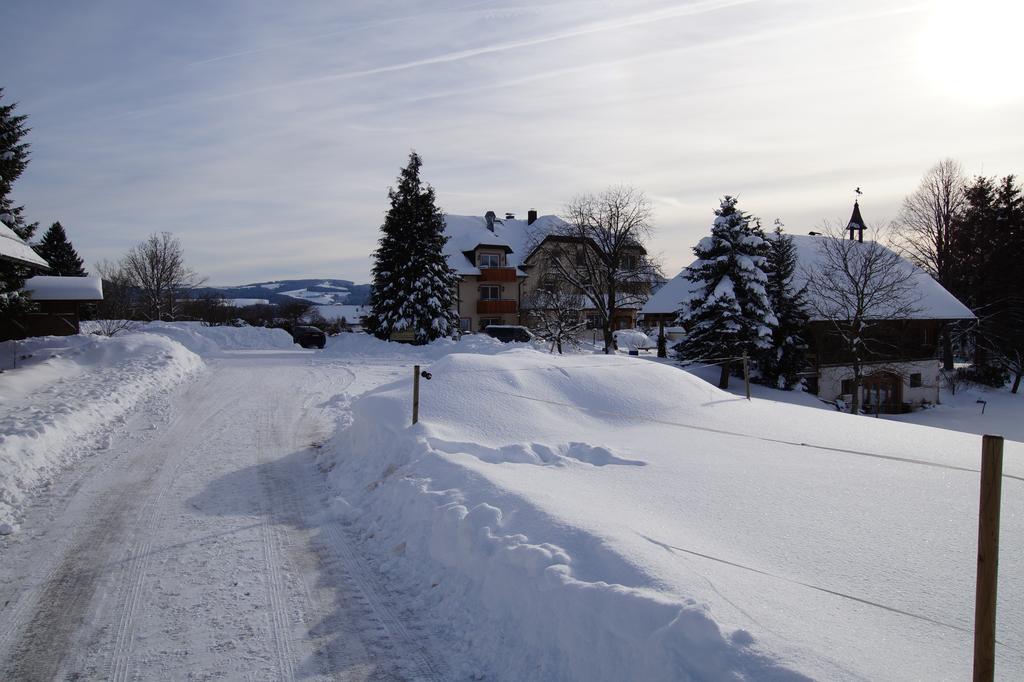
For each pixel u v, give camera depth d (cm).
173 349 2136
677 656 334
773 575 437
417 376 930
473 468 712
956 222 4400
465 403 994
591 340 4966
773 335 2845
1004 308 3991
